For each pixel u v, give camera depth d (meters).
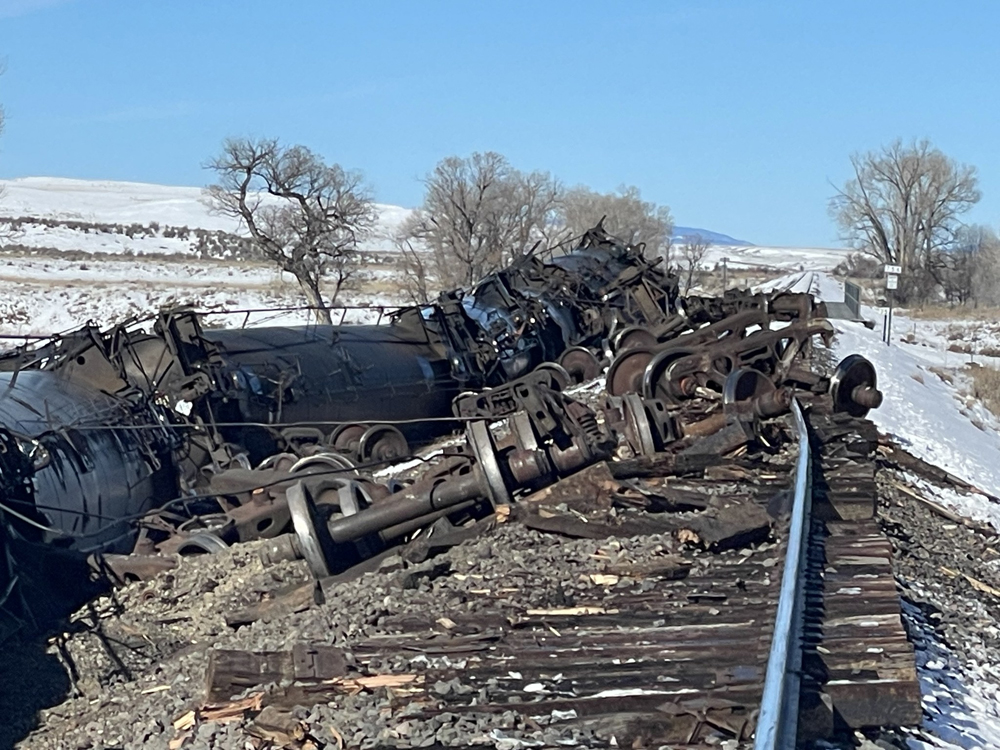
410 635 8.51
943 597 10.84
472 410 26.12
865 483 14.16
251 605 11.30
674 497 12.66
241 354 22.44
